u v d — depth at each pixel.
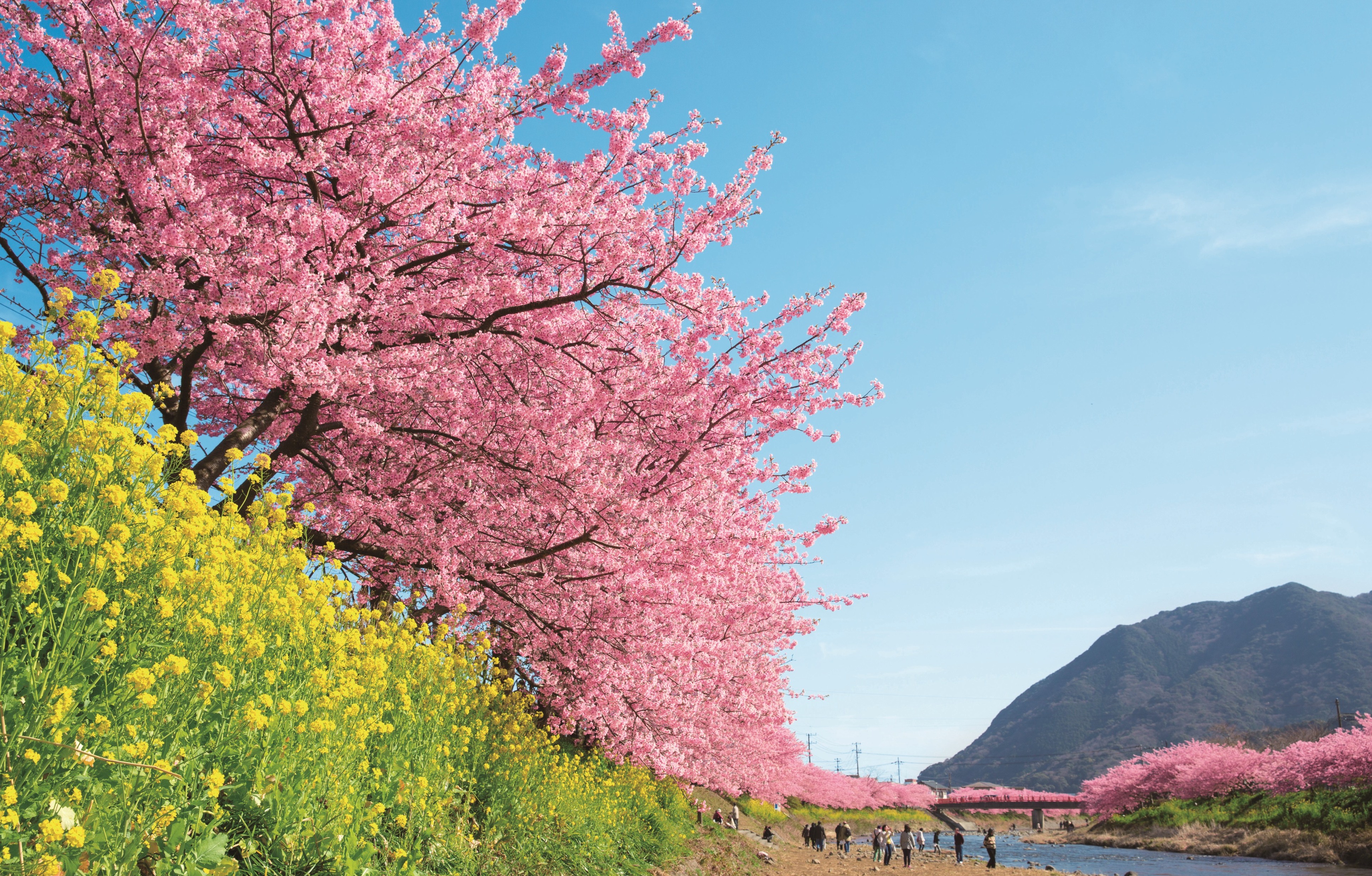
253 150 7.02
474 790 7.25
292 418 9.20
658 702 12.01
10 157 7.23
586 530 9.38
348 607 6.17
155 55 7.05
